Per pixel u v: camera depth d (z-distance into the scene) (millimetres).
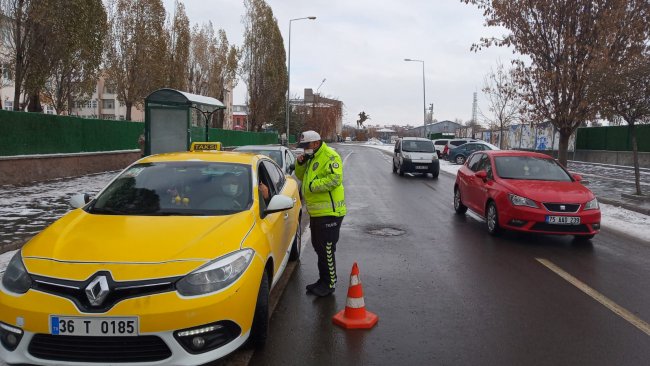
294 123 63406
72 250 3406
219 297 3293
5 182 13117
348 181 18328
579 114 15055
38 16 14102
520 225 7965
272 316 4777
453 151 29609
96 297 3100
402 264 6703
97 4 17625
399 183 17875
